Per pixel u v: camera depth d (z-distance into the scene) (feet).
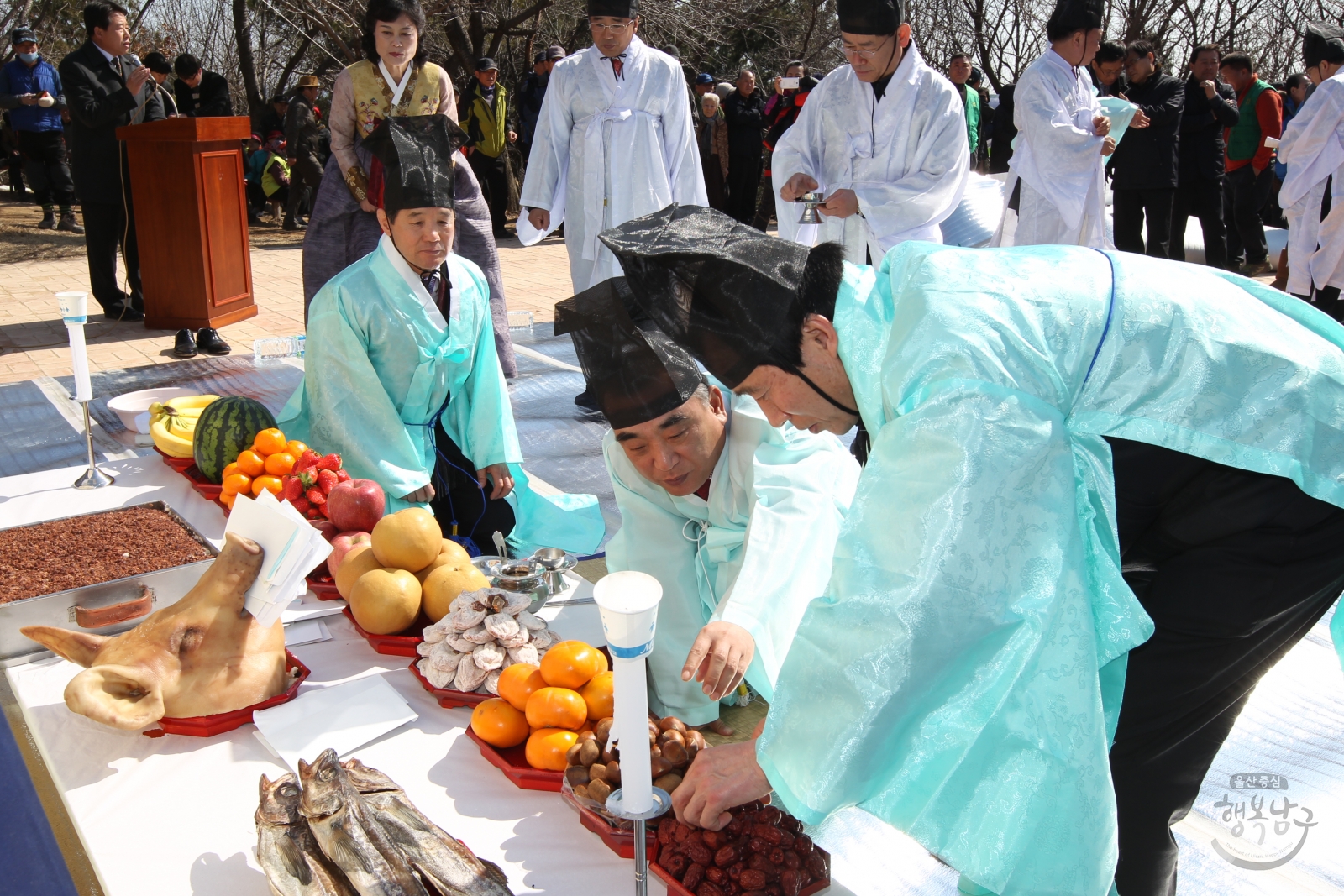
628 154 19.27
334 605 8.65
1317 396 5.39
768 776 5.23
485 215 19.69
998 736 5.16
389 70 17.97
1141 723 6.00
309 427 11.65
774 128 43.57
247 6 65.05
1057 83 20.80
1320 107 25.67
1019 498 4.89
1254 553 5.61
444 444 12.02
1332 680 9.50
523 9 64.18
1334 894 6.68
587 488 15.31
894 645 4.89
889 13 15.26
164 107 26.58
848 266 5.79
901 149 16.44
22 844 6.36
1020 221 21.61
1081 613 5.04
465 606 7.45
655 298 5.59
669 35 64.18
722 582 7.94
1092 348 5.30
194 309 25.62
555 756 6.27
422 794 6.28
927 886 6.21
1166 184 29.14
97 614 7.81
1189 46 74.64
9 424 17.17
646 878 5.30
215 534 10.12
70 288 31.89
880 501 5.10
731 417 7.92
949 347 5.08
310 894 5.04
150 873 5.55
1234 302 5.60
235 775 6.41
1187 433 5.32
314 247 18.99
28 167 43.78
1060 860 5.15
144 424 13.07
